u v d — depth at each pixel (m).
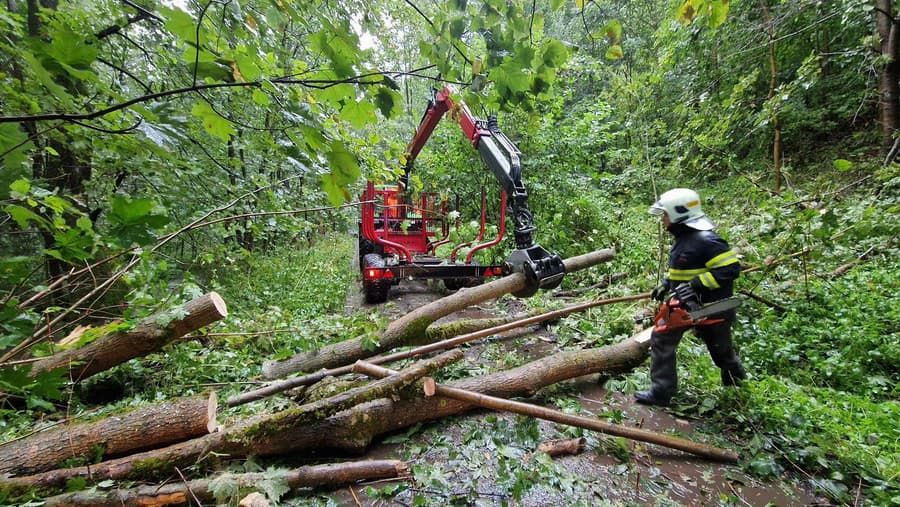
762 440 2.57
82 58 0.83
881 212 4.84
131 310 2.85
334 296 6.29
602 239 7.45
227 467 2.21
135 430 2.18
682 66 8.68
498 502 2.09
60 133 2.05
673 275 2.94
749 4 8.11
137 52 3.36
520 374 3.14
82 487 1.87
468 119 4.77
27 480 1.87
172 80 3.21
